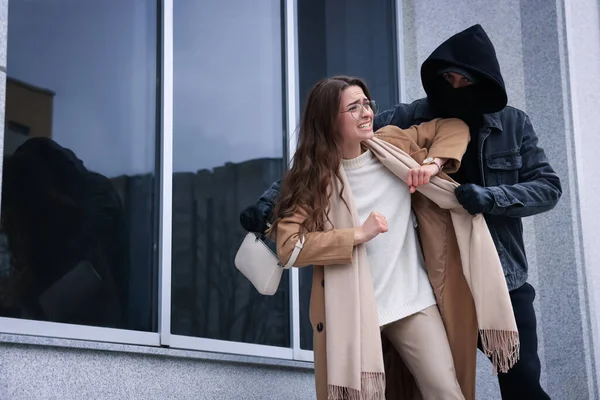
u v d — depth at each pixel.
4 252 4.38
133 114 5.17
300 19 6.45
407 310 3.90
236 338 5.58
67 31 4.87
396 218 4.00
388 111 4.46
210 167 5.59
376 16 7.14
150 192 5.20
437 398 3.88
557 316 6.94
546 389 6.91
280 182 4.20
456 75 4.14
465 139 4.04
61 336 4.54
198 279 5.39
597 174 7.23
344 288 3.81
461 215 4.00
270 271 3.96
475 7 7.39
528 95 7.24
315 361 3.91
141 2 5.32
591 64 7.40
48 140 4.68
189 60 5.58
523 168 4.19
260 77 6.05
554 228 7.03
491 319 3.87
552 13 7.20
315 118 3.98
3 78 3.95
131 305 4.98
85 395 4.39
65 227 4.69
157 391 4.78
